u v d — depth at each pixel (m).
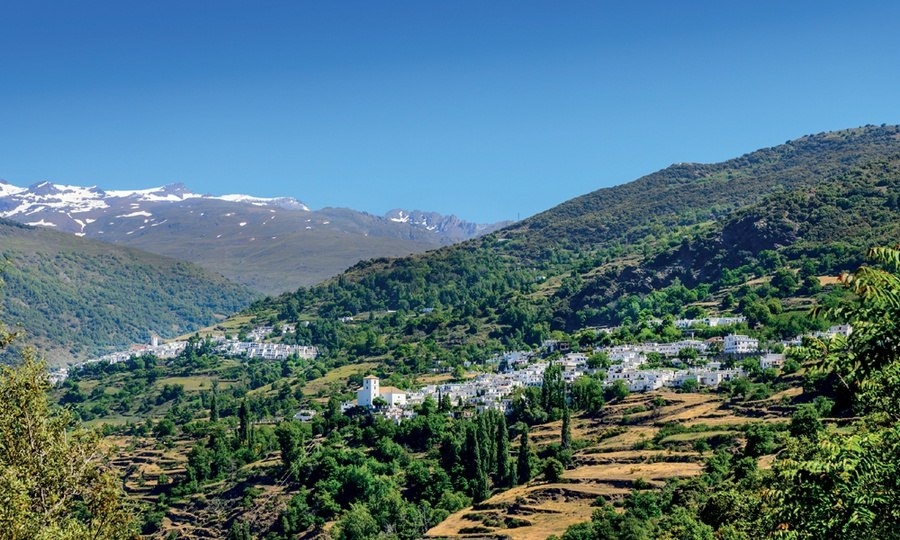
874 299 47.56
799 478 54.03
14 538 69.31
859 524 50.31
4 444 76.38
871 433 55.25
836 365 50.53
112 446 82.50
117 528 79.31
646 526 155.75
